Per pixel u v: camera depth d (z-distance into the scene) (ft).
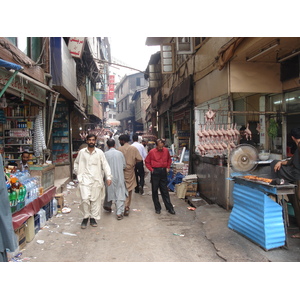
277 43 15.83
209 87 23.49
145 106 92.94
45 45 25.34
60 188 27.25
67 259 12.71
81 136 51.34
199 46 26.25
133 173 20.67
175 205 23.38
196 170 27.32
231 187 19.43
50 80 24.91
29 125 24.20
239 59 19.13
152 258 12.84
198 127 28.22
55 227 17.33
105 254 13.32
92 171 17.11
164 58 37.35
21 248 13.70
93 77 69.56
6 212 8.81
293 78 18.66
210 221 17.62
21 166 21.25
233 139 20.29
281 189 12.53
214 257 12.87
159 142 20.25
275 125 21.06
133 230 16.87
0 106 18.65
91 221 17.66
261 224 13.05
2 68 15.05
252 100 23.81
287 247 13.05
